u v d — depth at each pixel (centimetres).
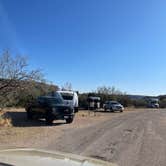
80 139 1479
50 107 2178
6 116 2155
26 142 1336
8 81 2038
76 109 3284
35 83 2211
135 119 2980
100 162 382
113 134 1712
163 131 1925
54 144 1312
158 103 7825
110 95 6234
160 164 1008
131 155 1132
